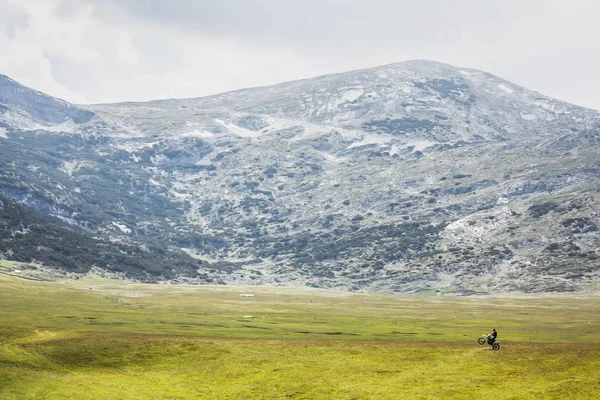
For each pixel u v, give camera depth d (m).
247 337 131.38
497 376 88.94
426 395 82.94
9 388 91.25
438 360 100.31
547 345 107.19
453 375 91.06
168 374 101.69
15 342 113.81
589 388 78.88
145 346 114.25
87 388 92.50
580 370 87.56
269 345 116.50
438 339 137.75
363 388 88.31
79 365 104.62
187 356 110.25
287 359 106.12
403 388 86.81
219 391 93.12
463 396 81.19
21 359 104.19
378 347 112.44
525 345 108.19
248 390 91.94
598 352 96.75
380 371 96.12
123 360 107.56
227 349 113.44
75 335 121.75
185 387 95.38
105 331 133.25
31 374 97.81
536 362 93.75
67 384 93.94
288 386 92.00
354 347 113.19
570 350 99.25
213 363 105.94
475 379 88.12
